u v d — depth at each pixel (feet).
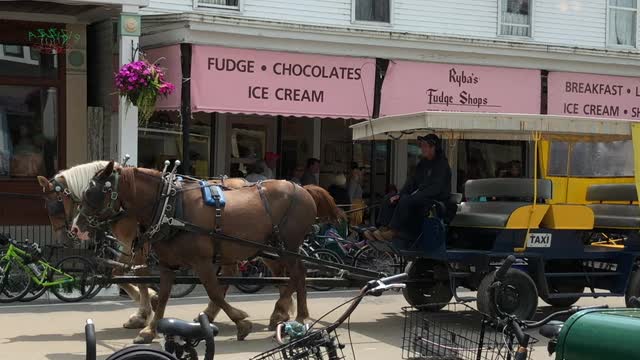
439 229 31.89
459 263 32.99
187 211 27.53
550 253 33.22
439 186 32.27
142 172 27.27
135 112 40.19
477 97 50.52
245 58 43.88
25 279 36.14
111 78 44.93
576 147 37.01
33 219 47.52
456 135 35.73
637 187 33.19
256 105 44.27
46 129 47.91
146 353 16.43
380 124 34.60
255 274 40.34
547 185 34.30
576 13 60.03
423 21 55.47
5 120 47.06
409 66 48.52
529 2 58.70
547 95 52.85
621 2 61.77
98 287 36.99
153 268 33.78
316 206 31.68
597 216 36.24
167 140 50.75
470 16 56.85
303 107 45.57
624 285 34.32
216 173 53.01
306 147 56.49
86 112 48.26
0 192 46.06
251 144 54.65
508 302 31.12
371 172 56.90
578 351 14.12
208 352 17.08
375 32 46.75
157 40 43.65
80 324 31.94
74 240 28.45
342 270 31.14
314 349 17.37
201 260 27.63
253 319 33.71
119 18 40.75
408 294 34.96
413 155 59.72
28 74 47.42
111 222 27.32
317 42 45.57
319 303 38.70
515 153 60.90
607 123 32.96
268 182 29.99
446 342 21.85
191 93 42.57
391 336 30.81
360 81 47.09
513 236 32.50
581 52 52.95
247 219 28.55
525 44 51.19
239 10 50.34
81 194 26.61
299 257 29.89
